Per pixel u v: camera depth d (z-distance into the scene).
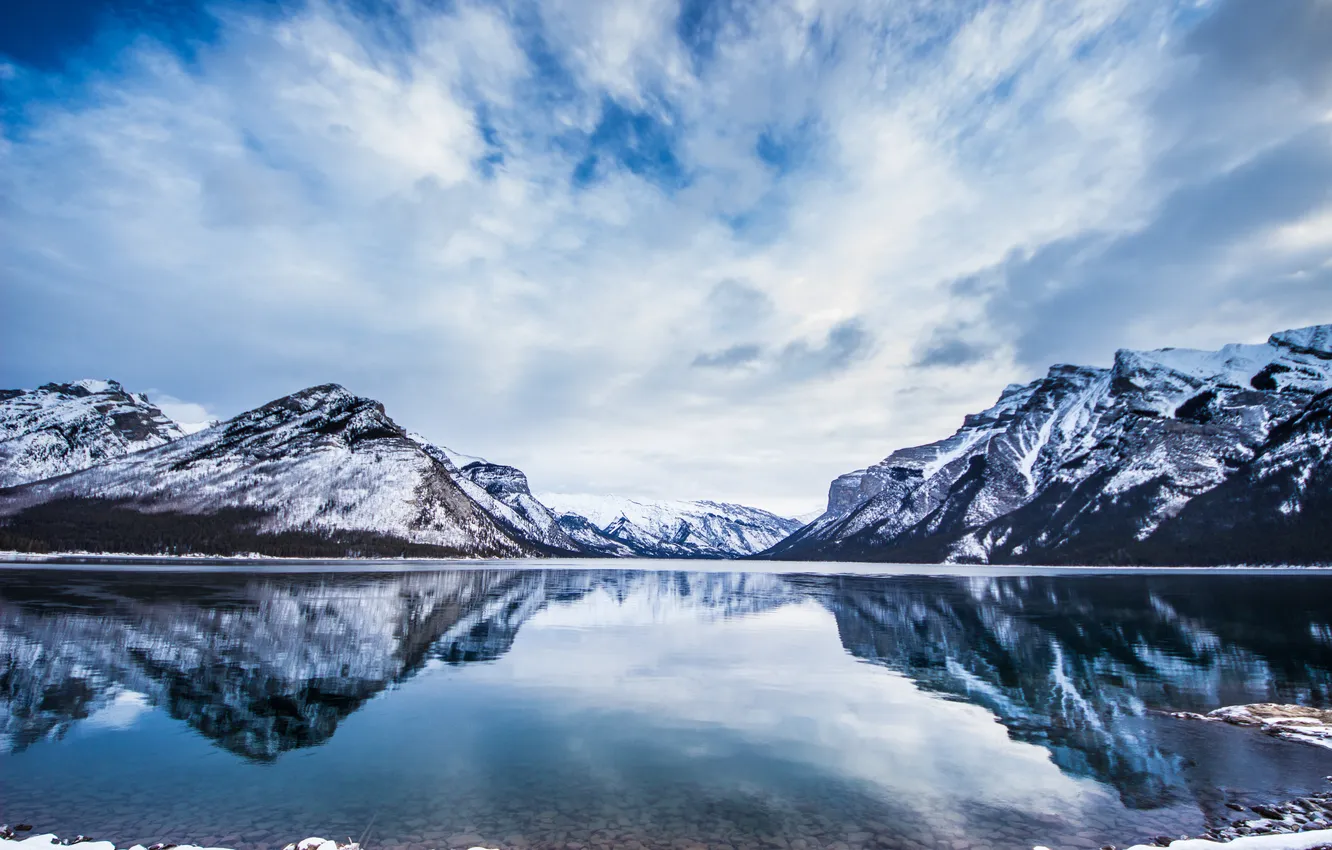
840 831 15.70
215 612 54.91
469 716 25.42
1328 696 30.20
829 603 76.31
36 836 14.77
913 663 37.69
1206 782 19.22
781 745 22.34
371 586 89.25
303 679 31.30
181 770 19.30
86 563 143.00
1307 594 86.81
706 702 28.09
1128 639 47.56
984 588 105.94
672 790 18.14
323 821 15.84
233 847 14.43
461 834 15.23
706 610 67.00
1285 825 16.19
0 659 34.19
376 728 23.73
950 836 15.51
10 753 20.66
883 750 21.92
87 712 25.28
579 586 104.06
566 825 15.78
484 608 64.69
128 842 14.61
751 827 15.86
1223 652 41.91
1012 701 28.86
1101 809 17.20
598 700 28.20
